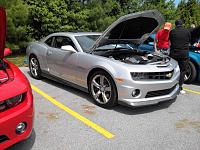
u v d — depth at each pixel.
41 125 4.02
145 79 4.42
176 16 20.11
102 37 4.84
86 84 5.13
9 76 3.20
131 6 16.02
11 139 2.90
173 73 4.83
